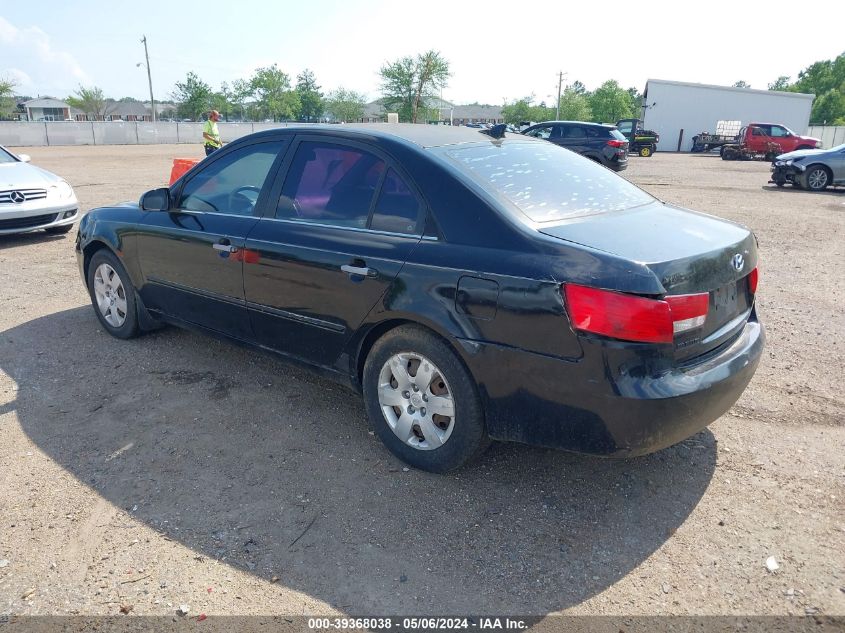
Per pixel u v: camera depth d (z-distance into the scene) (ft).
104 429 12.10
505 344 9.07
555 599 8.09
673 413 8.51
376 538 9.18
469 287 9.31
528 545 9.04
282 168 12.50
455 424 10.00
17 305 19.42
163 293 14.87
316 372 12.13
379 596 8.13
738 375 9.38
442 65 220.43
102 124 142.31
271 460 11.12
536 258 8.88
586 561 8.74
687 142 147.13
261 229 12.35
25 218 27.61
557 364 8.70
